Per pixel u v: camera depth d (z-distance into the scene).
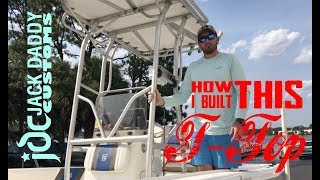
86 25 3.34
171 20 3.33
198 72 2.92
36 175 3.47
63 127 14.35
